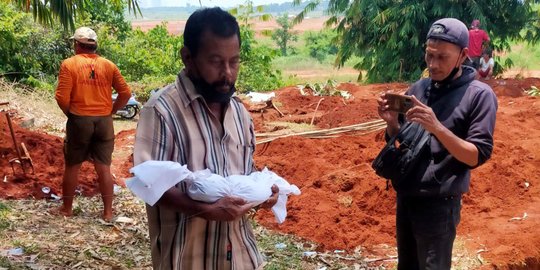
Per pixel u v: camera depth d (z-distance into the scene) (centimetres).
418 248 399
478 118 371
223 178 257
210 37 248
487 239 624
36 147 793
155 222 269
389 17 2120
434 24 384
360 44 2317
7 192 674
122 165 870
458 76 387
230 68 255
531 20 2212
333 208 696
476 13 2022
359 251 609
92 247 547
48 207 650
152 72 1866
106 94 626
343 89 1496
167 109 254
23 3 824
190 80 259
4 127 810
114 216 642
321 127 1091
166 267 263
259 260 289
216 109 267
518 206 717
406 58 2164
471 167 372
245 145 282
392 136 401
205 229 267
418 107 363
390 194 701
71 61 610
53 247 535
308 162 816
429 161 382
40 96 1307
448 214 386
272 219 676
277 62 4006
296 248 601
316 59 4234
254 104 1252
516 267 585
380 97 396
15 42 1449
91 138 621
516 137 993
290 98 1317
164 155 252
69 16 775
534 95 1375
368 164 799
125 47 1914
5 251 510
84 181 738
